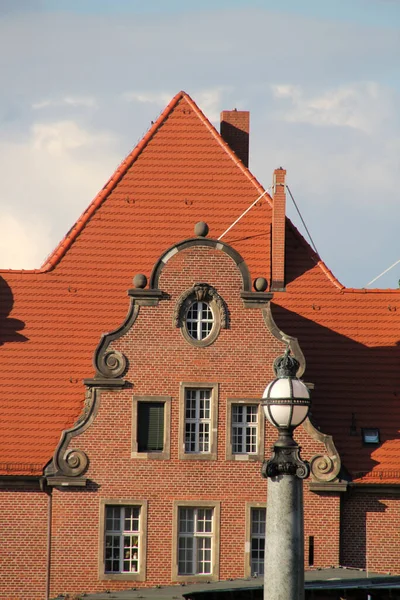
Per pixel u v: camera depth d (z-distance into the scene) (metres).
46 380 121.31
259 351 115.62
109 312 125.62
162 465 114.31
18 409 119.25
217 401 114.94
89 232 129.50
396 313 128.88
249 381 115.31
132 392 114.50
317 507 115.38
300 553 60.91
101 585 113.19
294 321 127.00
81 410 119.81
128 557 113.94
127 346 114.81
